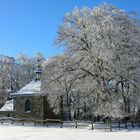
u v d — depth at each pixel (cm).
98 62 4844
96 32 4897
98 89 4891
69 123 5356
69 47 5166
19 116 6097
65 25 5178
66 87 5212
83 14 5175
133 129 4506
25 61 9894
